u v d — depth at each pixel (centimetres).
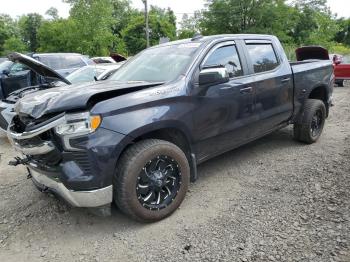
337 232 306
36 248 328
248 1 3472
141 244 321
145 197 341
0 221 378
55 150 314
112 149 310
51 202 412
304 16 4272
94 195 313
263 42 492
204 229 334
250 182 431
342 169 441
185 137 376
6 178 504
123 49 4056
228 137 427
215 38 427
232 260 286
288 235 311
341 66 1413
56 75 451
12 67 824
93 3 3100
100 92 316
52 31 4281
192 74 381
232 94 415
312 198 372
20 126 358
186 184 368
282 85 491
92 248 322
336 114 805
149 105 337
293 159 498
